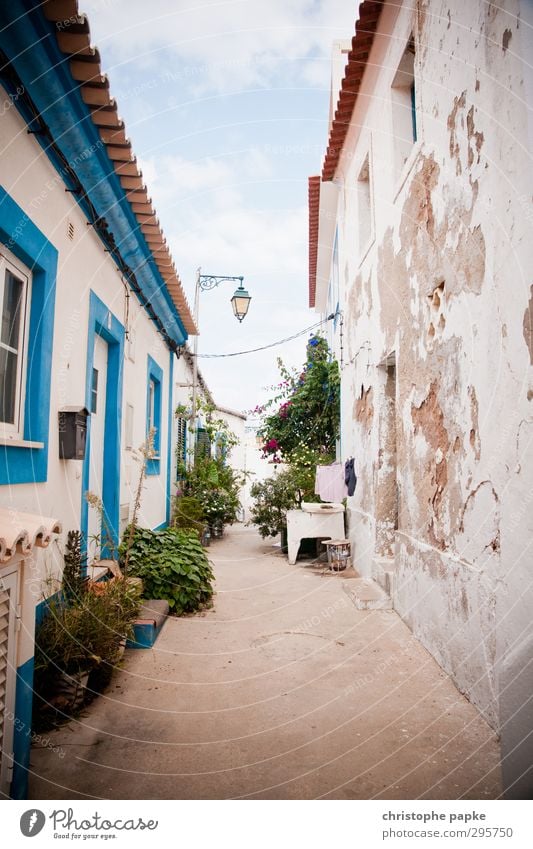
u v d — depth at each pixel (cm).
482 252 336
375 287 668
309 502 1013
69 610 372
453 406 393
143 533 631
